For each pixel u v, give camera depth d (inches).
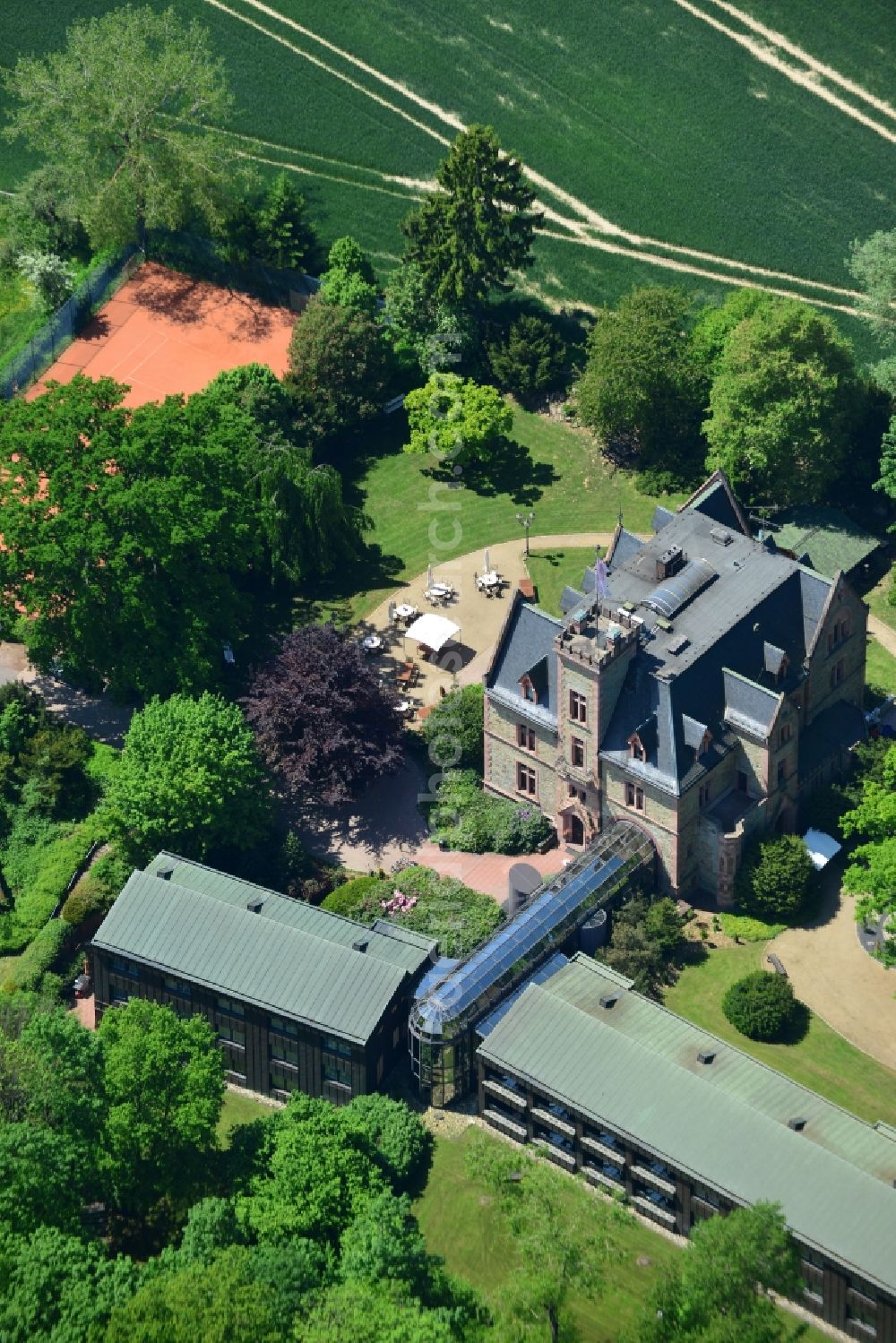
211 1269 4318.4
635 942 5428.2
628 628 5492.1
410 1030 5088.6
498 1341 4284.0
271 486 6550.2
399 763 5925.2
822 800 5807.1
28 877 5851.4
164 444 6082.7
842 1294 4534.9
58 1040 4783.5
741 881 5575.8
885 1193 4569.4
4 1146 4557.1
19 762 6082.7
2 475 6230.3
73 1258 4404.5
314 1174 4699.8
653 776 5497.1
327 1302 4313.5
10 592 6102.4
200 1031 4879.4
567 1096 4889.3
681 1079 4867.1
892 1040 5280.5
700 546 5925.2
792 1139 4707.2
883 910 5196.9
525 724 5802.2
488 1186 4660.4
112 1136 4751.5
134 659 6038.4
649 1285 4741.6
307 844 5940.0
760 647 5664.4
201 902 5334.6
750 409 6609.3
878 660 6427.2
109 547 5866.1
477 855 5880.9
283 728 5880.9
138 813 5620.1
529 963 5270.7
